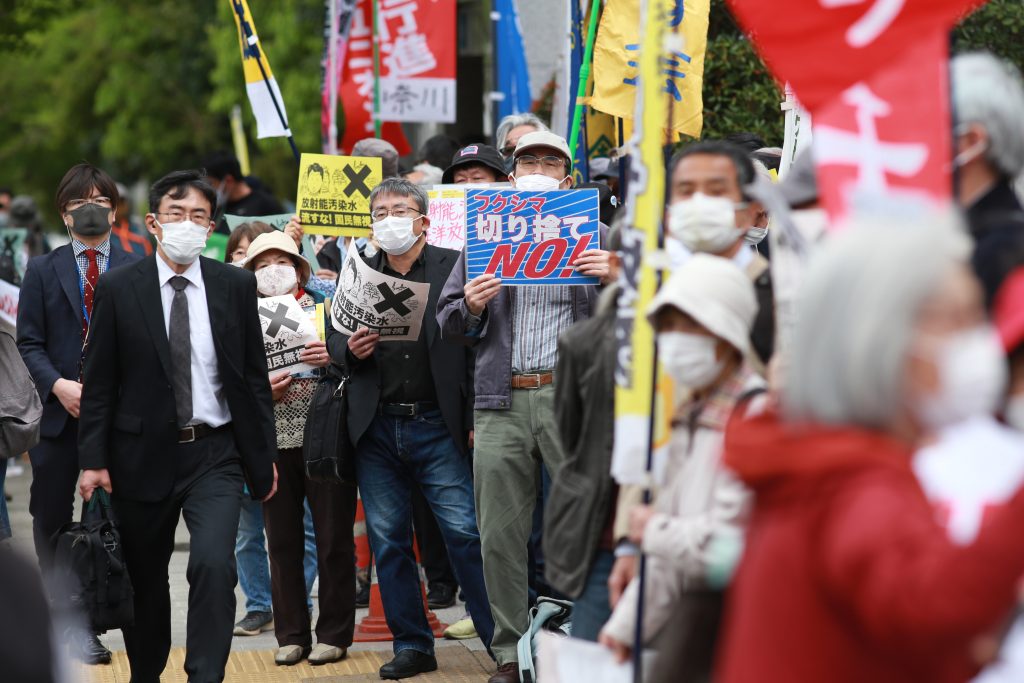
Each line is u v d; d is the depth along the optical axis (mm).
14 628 3730
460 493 10102
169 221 8844
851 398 3475
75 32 46250
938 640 3330
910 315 3430
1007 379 4539
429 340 10039
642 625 5516
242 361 9039
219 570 8555
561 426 6684
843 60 5289
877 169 5254
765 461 3625
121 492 8898
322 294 12258
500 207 9188
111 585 8641
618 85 10742
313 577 12727
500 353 9469
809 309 3566
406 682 10117
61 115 47781
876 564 3375
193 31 44719
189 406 8883
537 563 11070
